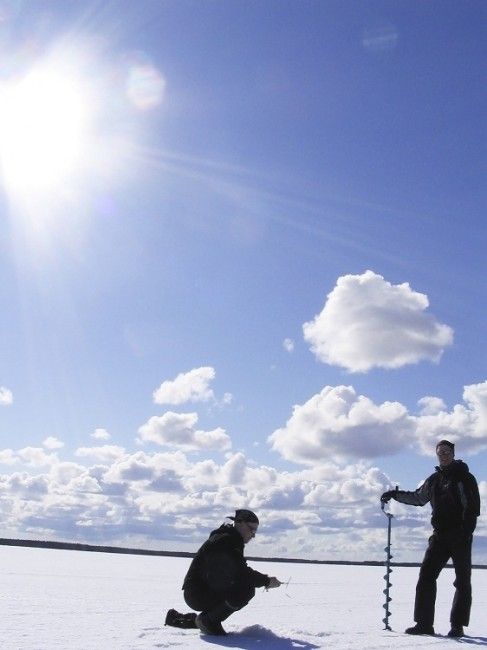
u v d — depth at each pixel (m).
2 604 6.94
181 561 33.06
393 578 19.03
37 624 5.30
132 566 21.39
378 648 4.62
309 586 13.55
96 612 6.47
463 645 4.93
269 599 9.26
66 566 18.30
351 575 21.00
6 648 4.04
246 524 5.27
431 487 6.05
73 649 4.05
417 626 5.70
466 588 5.68
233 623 5.94
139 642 4.43
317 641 4.84
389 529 6.18
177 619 5.38
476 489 5.92
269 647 4.43
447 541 5.83
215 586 4.95
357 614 7.43
